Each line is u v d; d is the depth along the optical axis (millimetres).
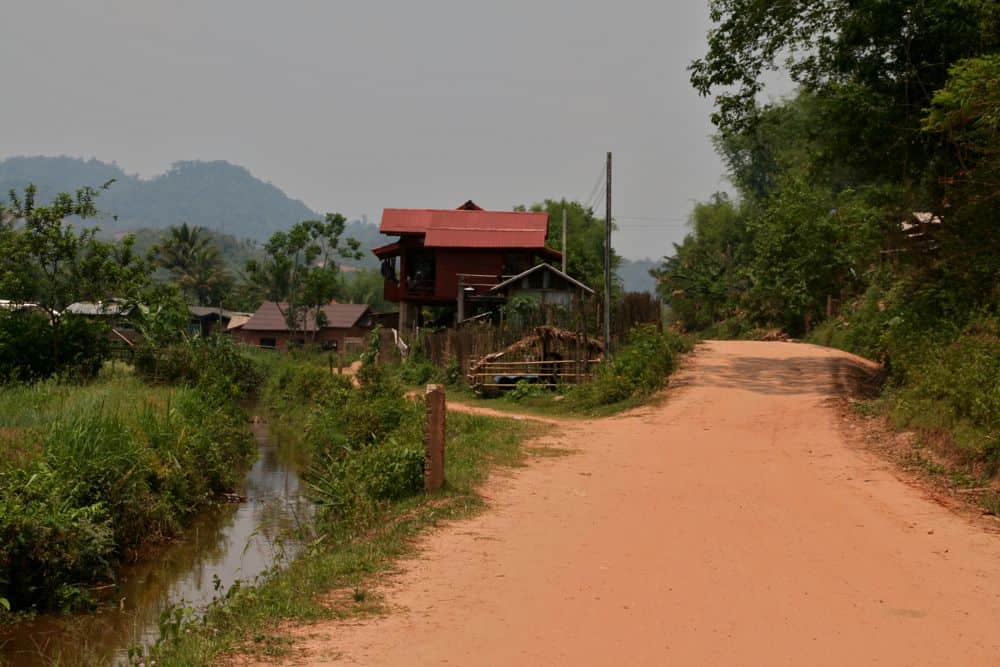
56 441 12062
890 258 27297
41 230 24938
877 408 17891
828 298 44188
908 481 11945
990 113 14844
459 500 10414
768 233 31719
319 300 66312
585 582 7250
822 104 23219
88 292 25672
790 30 24156
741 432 16969
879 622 6312
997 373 14062
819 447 14844
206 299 96312
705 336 57500
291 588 7176
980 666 5488
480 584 7184
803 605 6680
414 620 6266
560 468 13117
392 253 48406
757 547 8469
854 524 9484
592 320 29469
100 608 9344
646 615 6410
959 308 19516
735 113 26031
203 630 6262
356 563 7797
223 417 19953
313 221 67062
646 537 8852
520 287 43188
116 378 25141
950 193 19047
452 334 34906
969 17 20312
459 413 20812
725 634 6020
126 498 11828
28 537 9359
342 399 22797
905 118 22297
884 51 22750
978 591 7105
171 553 11750
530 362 29047
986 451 12023
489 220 47438
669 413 19859
